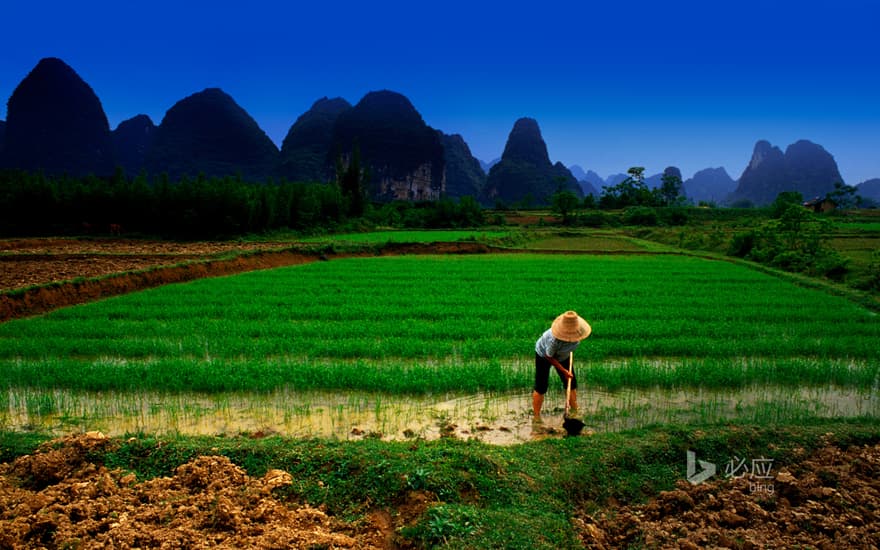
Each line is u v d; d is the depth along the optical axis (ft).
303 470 18.15
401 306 50.83
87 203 139.44
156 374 28.66
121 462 18.93
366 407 26.32
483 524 14.82
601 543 15.40
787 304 52.90
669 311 48.26
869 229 159.63
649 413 25.77
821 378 30.14
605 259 104.53
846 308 50.67
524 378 28.89
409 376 29.01
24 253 86.53
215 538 14.51
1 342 35.96
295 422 24.57
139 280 64.03
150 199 139.54
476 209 232.12
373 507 16.51
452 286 65.36
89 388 27.91
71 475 18.24
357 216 221.25
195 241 132.77
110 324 42.01
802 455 20.10
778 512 16.48
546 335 24.52
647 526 16.03
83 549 13.98
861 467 18.93
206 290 60.70
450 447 19.31
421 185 608.60
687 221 244.83
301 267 86.33
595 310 48.47
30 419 24.49
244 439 20.56
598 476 18.47
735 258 104.27
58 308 52.21
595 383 29.14
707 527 15.80
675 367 30.71
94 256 85.46
